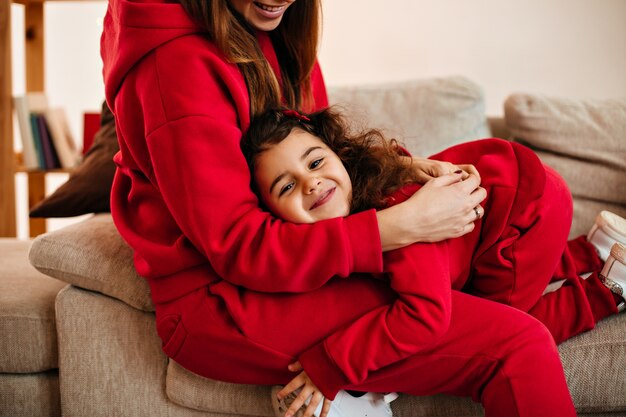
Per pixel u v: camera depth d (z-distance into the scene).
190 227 1.11
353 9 2.73
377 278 1.16
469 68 2.69
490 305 1.13
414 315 1.06
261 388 1.25
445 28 2.68
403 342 1.06
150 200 1.25
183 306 1.19
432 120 1.91
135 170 1.27
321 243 1.09
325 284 1.16
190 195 1.08
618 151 1.79
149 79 1.11
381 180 1.23
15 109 2.38
